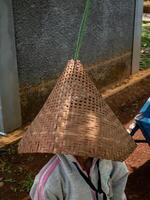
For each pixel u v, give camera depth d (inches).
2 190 148.8
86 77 68.7
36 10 185.6
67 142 63.0
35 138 65.4
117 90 248.8
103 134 65.1
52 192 71.3
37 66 196.1
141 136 189.8
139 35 271.4
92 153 63.0
